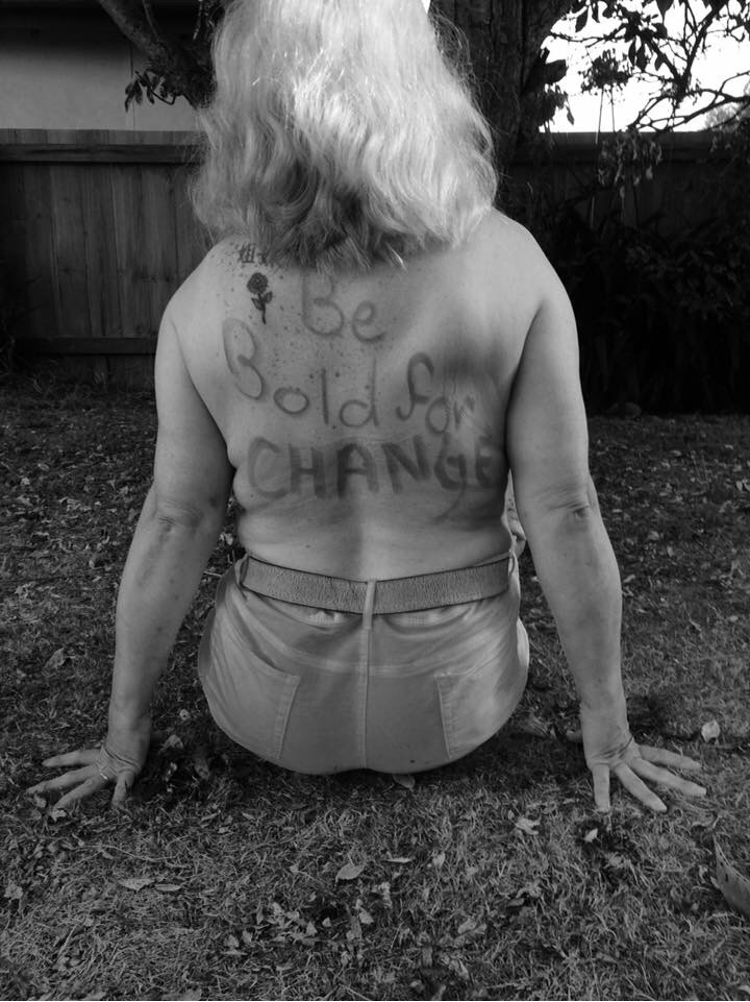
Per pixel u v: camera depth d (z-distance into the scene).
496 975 1.56
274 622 1.80
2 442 5.14
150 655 1.94
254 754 2.17
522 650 2.00
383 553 1.76
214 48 1.57
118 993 1.55
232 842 1.89
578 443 1.69
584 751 2.04
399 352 1.58
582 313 6.32
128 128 8.54
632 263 6.25
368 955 1.61
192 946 1.64
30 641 2.82
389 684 1.80
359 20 1.46
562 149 6.48
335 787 2.05
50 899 1.75
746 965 1.57
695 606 3.03
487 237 1.59
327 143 1.43
